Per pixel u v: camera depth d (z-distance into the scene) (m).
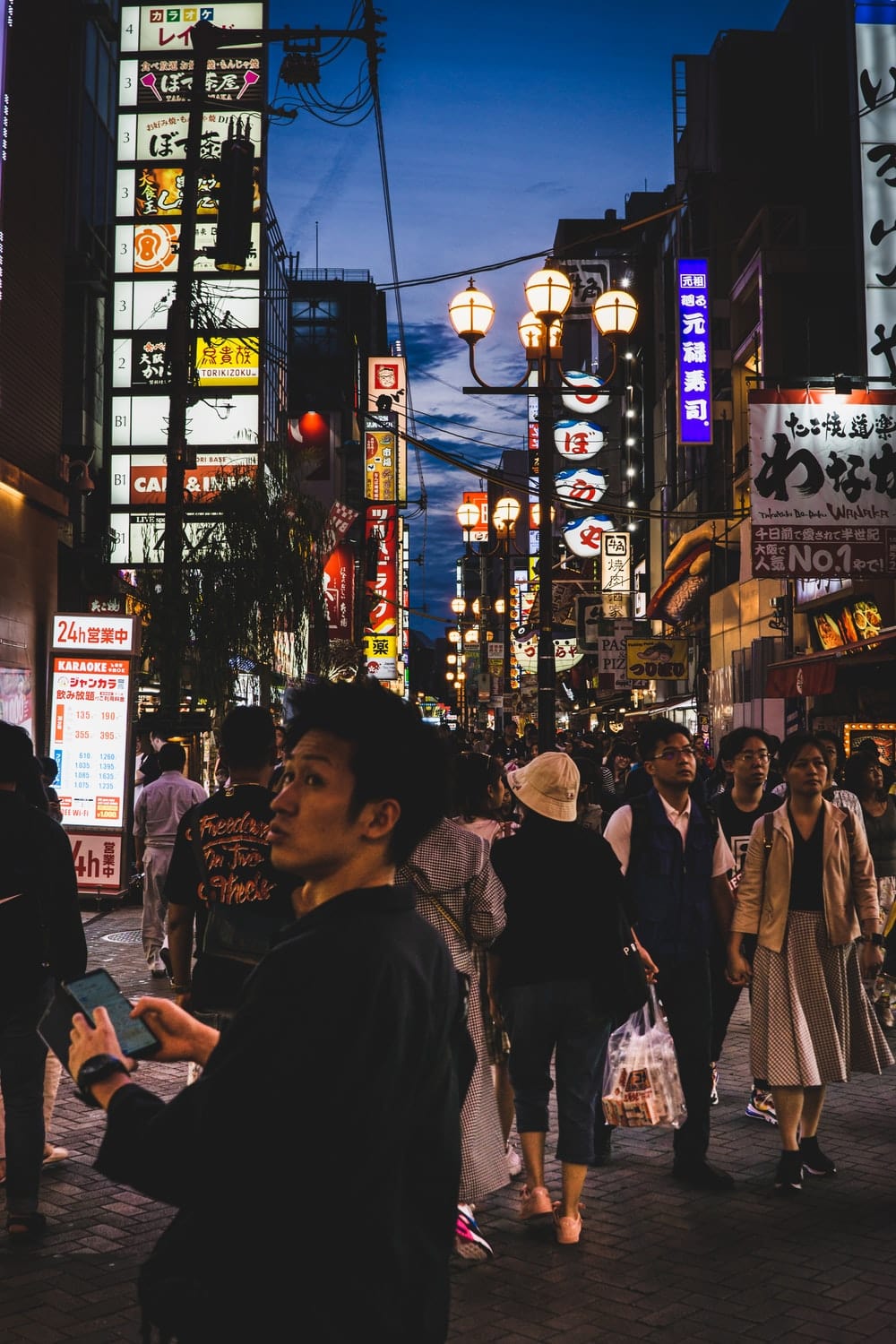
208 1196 1.84
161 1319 1.88
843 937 6.21
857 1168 6.44
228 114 29.59
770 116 37.81
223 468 22.62
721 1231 5.54
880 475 18.05
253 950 5.03
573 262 43.00
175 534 15.50
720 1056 9.01
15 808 5.55
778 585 28.84
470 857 5.32
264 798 5.28
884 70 20.09
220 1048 1.90
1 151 16.59
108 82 32.19
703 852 6.36
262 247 30.03
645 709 45.06
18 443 17.66
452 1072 2.13
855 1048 6.36
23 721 17.81
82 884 15.38
